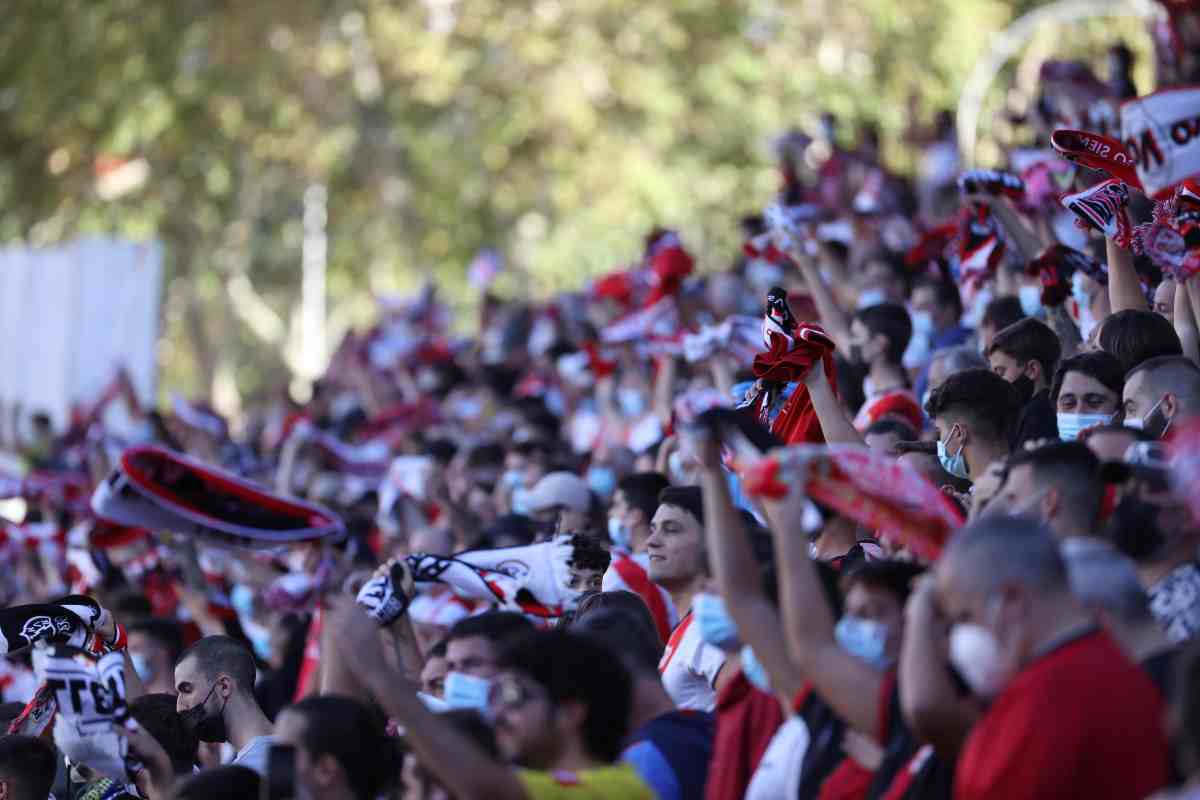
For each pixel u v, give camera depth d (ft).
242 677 79.77
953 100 300.61
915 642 51.19
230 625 113.19
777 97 318.24
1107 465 57.72
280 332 426.51
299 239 393.70
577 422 160.45
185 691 79.46
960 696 50.88
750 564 56.65
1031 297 104.63
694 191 327.47
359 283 385.70
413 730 54.08
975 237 109.40
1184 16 156.15
